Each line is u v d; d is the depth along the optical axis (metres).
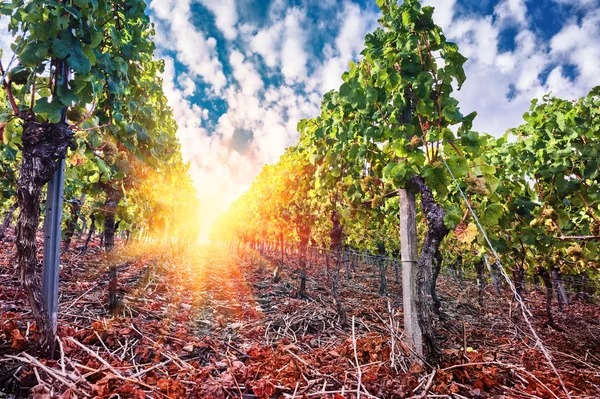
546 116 5.36
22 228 2.30
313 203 7.78
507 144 6.07
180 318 4.92
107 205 4.25
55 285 2.56
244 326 4.96
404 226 3.58
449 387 2.83
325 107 5.70
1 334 2.62
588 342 5.54
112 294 4.29
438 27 3.36
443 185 3.23
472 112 3.38
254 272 12.82
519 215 5.36
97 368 2.54
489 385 2.91
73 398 2.08
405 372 3.00
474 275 10.24
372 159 4.46
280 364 3.16
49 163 2.36
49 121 2.39
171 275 9.55
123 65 3.55
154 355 3.20
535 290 11.47
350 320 5.54
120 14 3.53
